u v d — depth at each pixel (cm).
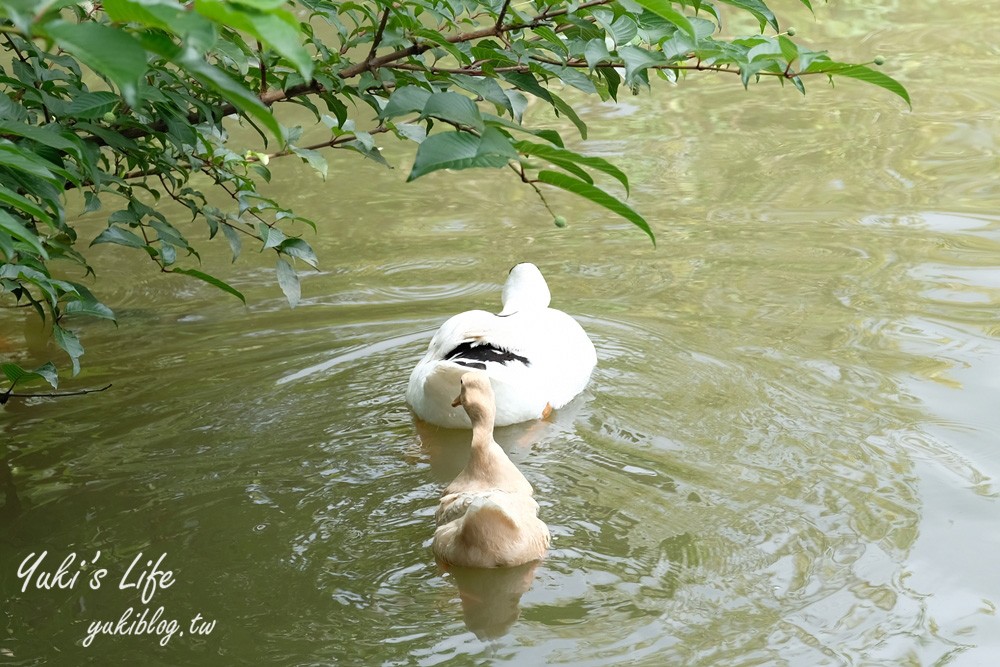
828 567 587
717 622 543
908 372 813
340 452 738
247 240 1148
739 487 671
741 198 1188
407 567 605
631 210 377
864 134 1355
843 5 1844
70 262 1108
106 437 757
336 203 1235
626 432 752
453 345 803
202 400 810
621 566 596
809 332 888
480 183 1295
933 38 1686
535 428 777
